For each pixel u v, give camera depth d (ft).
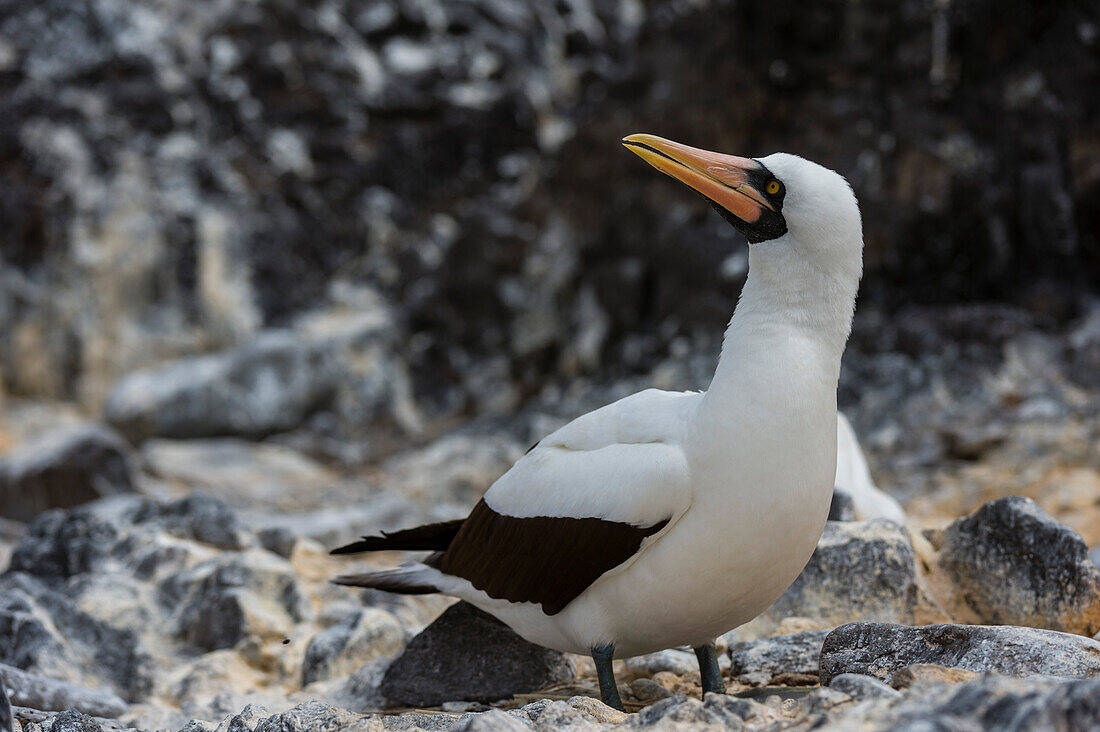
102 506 40.75
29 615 21.93
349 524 40.47
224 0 76.64
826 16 57.21
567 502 15.98
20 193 72.69
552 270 66.33
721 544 15.26
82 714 16.12
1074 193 52.75
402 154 76.59
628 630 16.48
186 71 75.36
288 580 25.40
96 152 73.36
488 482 53.01
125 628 23.15
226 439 63.82
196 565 25.79
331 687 20.85
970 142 54.44
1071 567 19.33
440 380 68.80
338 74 76.48
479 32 79.51
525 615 17.48
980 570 20.61
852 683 12.67
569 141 66.39
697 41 61.41
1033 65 54.03
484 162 76.95
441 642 19.74
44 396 72.18
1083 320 50.96
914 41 55.77
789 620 20.56
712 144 60.49
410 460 58.59
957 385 48.49
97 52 75.41
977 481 40.32
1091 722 10.17
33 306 72.23
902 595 20.54
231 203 73.56
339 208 75.20
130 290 71.46
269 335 67.56
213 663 22.17
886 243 54.75
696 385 54.08
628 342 62.18
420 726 15.19
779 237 15.75
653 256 62.08
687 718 12.89
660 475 15.24
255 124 75.20
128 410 63.00
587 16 81.76
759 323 15.58
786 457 15.14
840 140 57.06
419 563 19.35
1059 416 44.16
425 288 71.05
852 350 53.11
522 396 66.13
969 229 53.93
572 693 19.03
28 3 76.79
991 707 10.70
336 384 66.18
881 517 21.97
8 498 43.24
